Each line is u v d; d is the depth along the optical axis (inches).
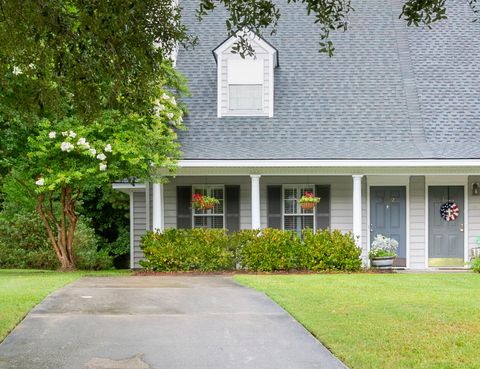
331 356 268.8
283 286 464.4
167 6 300.8
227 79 684.1
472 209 676.1
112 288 454.9
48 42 284.4
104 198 875.4
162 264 608.7
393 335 299.0
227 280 519.5
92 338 299.6
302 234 641.6
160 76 332.8
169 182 684.1
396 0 789.9
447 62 724.0
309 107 688.4
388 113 680.4
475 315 346.3
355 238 631.2
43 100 319.6
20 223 785.6
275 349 280.7
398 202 679.7
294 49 740.0
